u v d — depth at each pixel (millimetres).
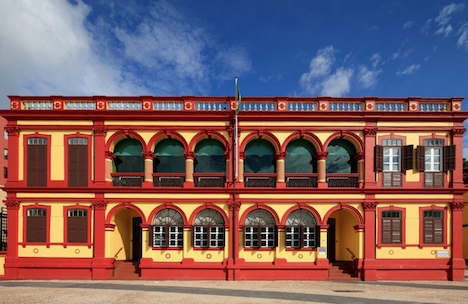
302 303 12414
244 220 18312
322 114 18688
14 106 18547
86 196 18250
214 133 18859
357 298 13320
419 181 18500
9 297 13352
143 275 17797
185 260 17859
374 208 18219
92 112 18500
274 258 18062
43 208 18188
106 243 18000
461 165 18453
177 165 19688
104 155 18484
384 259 17953
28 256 17891
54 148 18562
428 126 18672
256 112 18625
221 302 12492
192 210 18297
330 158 19688
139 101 19047
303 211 18500
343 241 20062
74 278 17703
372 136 18656
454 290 15188
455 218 18156
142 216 18234
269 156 19703
